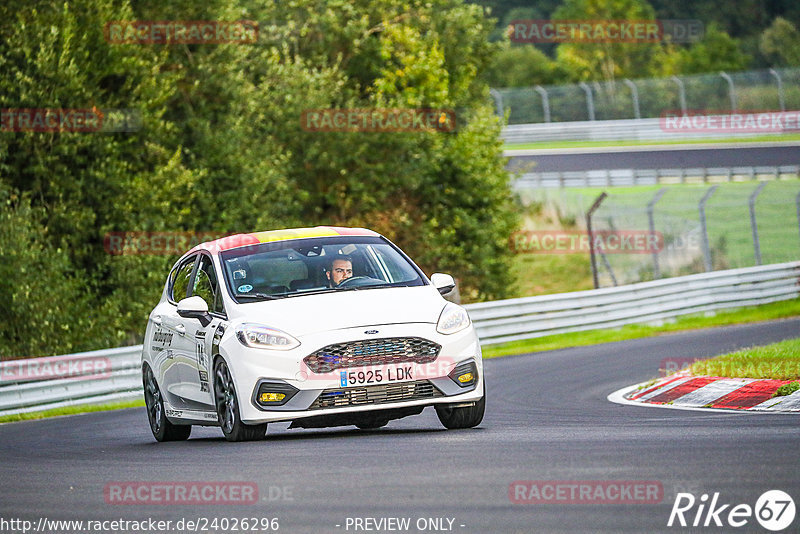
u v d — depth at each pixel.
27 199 85.38
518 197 165.62
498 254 140.00
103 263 91.06
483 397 31.34
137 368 66.50
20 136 87.50
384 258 34.25
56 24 88.25
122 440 39.53
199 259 35.88
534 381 54.53
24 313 80.38
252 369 29.94
